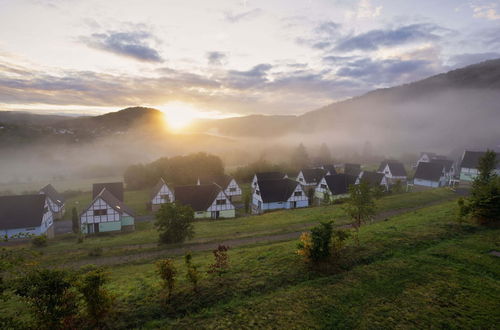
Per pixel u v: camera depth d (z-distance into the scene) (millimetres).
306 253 17703
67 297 12055
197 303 14680
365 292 14500
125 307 14664
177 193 55750
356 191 25297
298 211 48438
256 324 12547
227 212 54969
